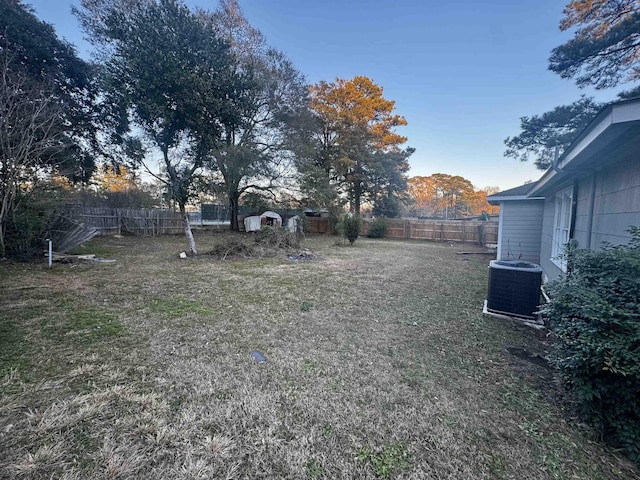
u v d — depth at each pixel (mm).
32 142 7035
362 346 2994
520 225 8227
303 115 14430
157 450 1567
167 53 7137
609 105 1934
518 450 1634
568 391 2076
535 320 3736
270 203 15898
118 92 7273
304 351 2852
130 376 2303
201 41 7707
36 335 3023
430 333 3361
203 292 4883
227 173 10883
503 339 3215
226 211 19641
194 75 7191
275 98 13508
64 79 8656
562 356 1943
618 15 6902
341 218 15266
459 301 4629
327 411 1944
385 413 1937
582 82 7762
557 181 4633
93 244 10633
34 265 6527
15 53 7262
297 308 4180
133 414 1849
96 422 1762
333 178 18812
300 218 16188
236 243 9008
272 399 2059
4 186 6789
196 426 1764
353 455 1584
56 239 7535
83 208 12125
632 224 2611
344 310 4129
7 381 2164
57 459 1482
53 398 1982
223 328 3385
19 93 6754
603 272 1959
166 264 7301
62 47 8516
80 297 4383
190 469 1453
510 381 2361
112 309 3906
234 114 8430
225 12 13055
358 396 2125
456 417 1906
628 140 2471
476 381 2359
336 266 7652
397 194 20547
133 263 7320
